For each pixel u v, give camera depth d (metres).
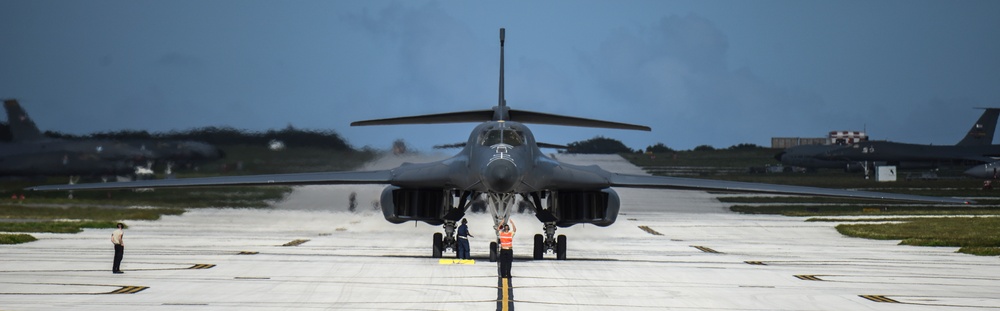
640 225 98.19
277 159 111.38
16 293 32.81
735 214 121.75
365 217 100.44
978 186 167.38
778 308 30.73
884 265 50.00
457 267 45.38
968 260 54.16
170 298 31.64
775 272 44.66
